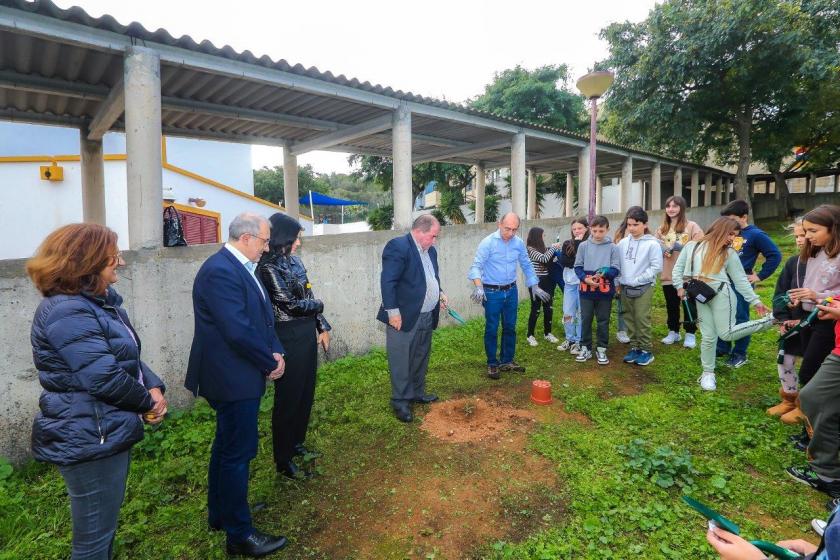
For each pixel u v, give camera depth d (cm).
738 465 326
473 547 254
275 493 304
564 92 2012
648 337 532
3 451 332
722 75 1526
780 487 301
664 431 378
